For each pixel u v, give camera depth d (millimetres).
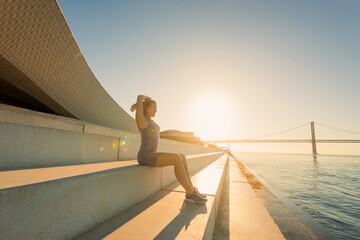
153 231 1306
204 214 1685
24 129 1890
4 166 1710
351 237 2959
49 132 2148
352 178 11711
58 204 1045
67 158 2369
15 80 4914
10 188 811
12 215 808
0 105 2047
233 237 2084
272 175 11523
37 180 1037
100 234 1222
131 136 3832
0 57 4055
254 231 2248
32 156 1958
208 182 3109
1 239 757
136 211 1700
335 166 23578
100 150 2936
